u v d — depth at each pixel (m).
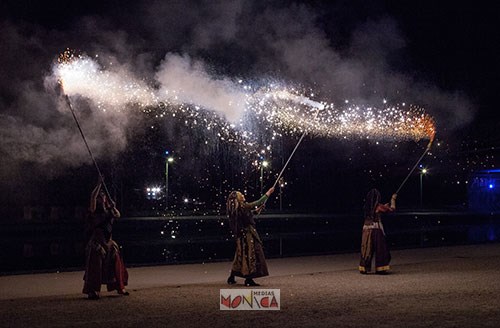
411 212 51.34
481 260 13.41
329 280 10.30
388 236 25.83
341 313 7.19
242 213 9.68
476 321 6.65
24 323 6.72
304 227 33.88
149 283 10.12
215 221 36.53
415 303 7.85
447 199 66.00
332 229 31.89
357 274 11.14
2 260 17.11
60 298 8.54
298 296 8.50
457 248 16.38
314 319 6.84
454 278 10.38
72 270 11.88
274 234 26.91
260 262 9.66
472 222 41.12
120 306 7.81
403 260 13.51
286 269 12.02
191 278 10.76
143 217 40.22
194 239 23.62
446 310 7.33
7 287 9.70
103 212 8.70
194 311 7.42
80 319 6.94
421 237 25.09
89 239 8.66
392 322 6.63
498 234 26.92
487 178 63.34
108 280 8.58
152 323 6.70
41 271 11.65
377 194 11.21
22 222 33.47
